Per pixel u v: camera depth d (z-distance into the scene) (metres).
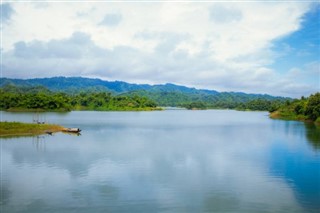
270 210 26.36
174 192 30.52
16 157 46.06
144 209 26.39
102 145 57.66
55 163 42.19
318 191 31.00
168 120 132.88
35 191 30.70
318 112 117.75
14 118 123.94
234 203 27.80
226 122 123.31
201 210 26.25
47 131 75.31
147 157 46.53
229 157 46.94
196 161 44.00
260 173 37.50
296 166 41.09
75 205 27.17
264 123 116.62
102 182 33.66
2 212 25.70
